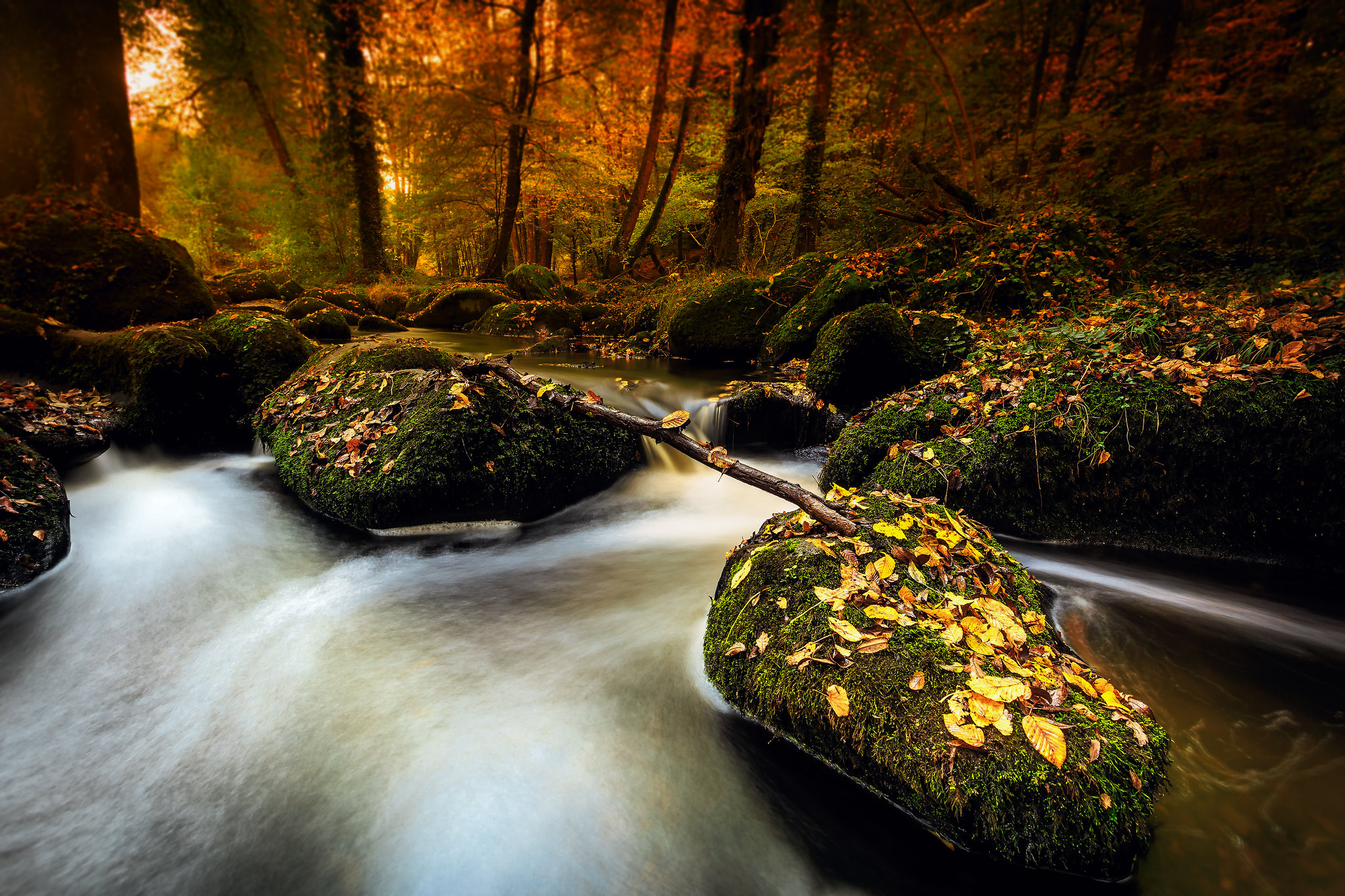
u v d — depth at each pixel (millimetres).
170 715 2471
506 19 16391
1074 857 1638
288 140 22734
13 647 2861
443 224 22531
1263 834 1833
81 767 2211
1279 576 3523
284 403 5117
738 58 13039
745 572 2602
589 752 2258
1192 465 3740
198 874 1837
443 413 4180
